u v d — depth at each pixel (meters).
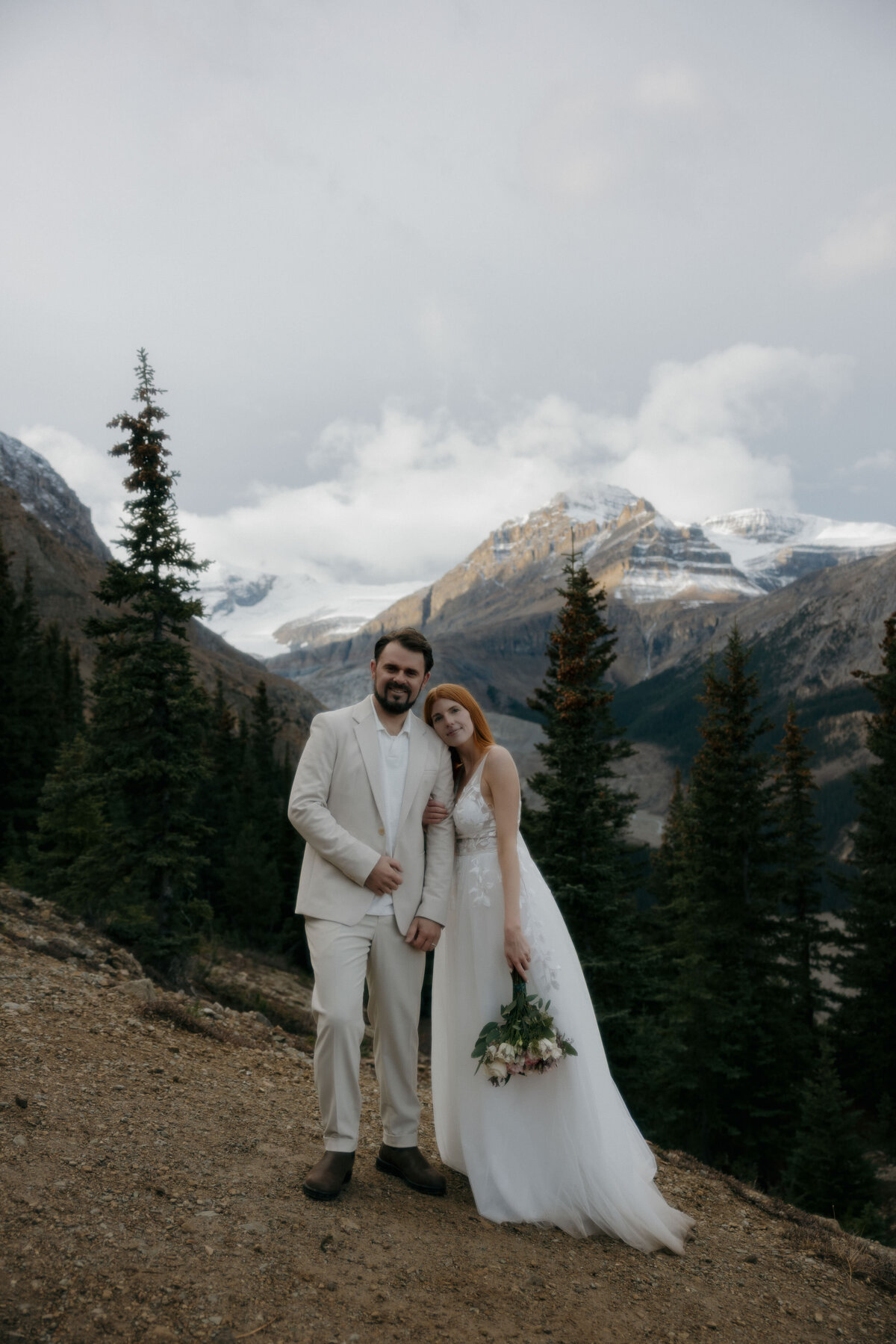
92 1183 3.55
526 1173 4.07
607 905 19.45
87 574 142.25
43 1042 5.24
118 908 18.16
